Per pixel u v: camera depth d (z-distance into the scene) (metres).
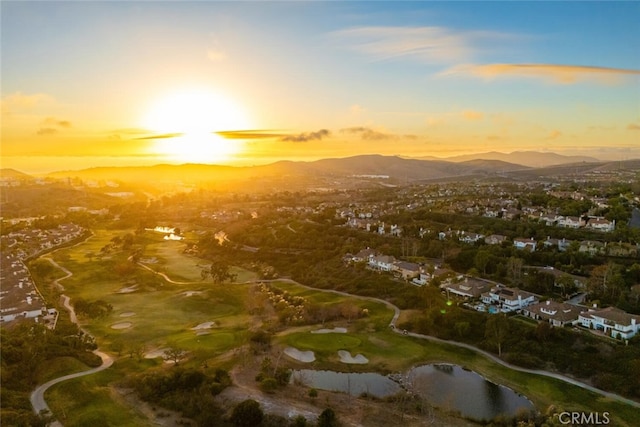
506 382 88.19
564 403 79.75
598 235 170.00
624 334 97.56
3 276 162.00
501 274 142.12
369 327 114.81
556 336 100.25
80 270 180.62
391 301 132.88
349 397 81.31
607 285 121.25
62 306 136.62
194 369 84.50
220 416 71.44
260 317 125.81
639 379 82.12
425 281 141.25
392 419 73.81
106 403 75.56
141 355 96.56
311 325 117.75
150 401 76.88
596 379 85.56
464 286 131.62
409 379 89.75
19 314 122.12
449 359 97.94
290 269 177.62
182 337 110.12
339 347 102.38
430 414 75.81
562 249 159.75
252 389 81.25
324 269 169.75
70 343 98.19
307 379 88.56
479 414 77.19
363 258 171.62
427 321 113.12
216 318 127.62
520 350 98.44
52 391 78.62
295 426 68.75
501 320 103.81
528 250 156.25
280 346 102.94
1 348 86.56
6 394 74.19
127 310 133.75
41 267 182.50
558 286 129.75
